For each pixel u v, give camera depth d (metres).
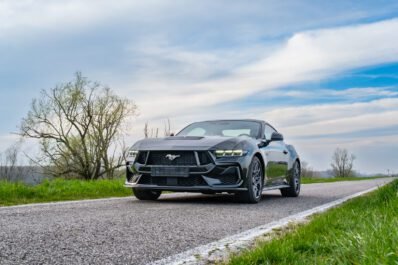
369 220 3.72
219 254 3.22
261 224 4.84
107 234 3.87
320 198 8.99
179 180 6.88
